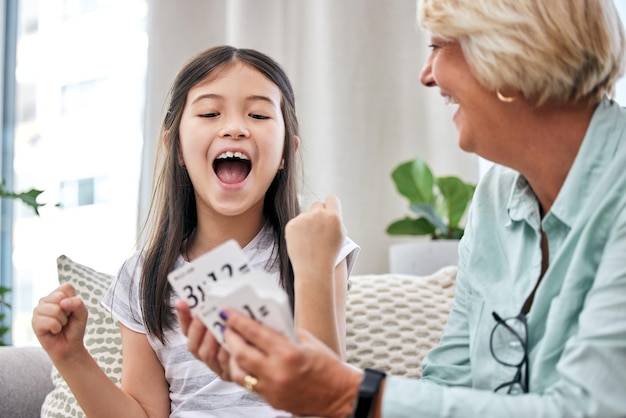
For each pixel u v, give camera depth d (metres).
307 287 0.96
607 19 0.87
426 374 1.11
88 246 2.74
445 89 0.93
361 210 2.30
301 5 2.43
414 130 2.32
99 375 1.13
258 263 1.27
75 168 2.82
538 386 0.87
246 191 1.22
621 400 0.74
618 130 0.89
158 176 1.36
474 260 1.04
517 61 0.85
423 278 1.52
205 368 1.21
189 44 2.43
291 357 0.72
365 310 1.43
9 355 1.59
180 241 1.28
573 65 0.85
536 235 0.96
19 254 2.91
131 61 2.73
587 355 0.76
